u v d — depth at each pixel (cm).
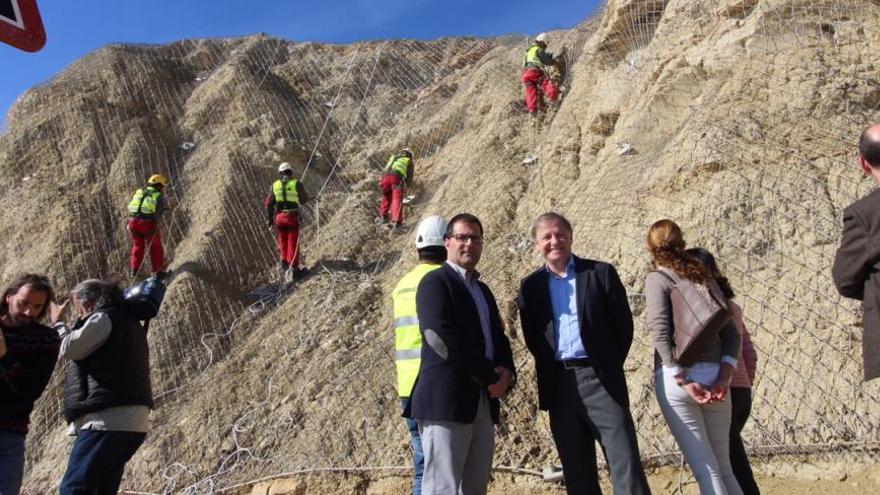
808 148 651
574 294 391
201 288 1003
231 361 873
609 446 366
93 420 421
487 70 1366
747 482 402
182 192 1229
